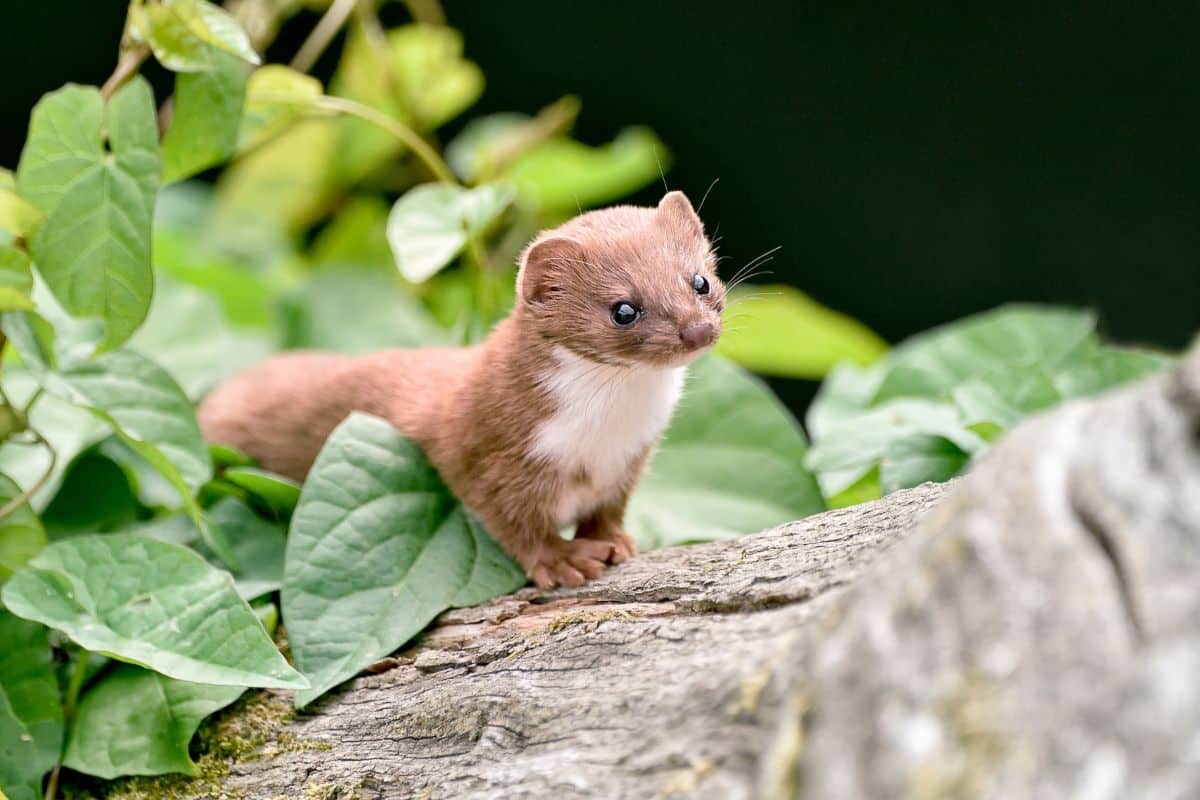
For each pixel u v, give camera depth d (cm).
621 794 107
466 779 110
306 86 119
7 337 115
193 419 116
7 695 113
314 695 113
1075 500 105
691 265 117
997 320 123
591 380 116
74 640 112
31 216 114
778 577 110
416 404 118
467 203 119
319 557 115
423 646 114
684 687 108
